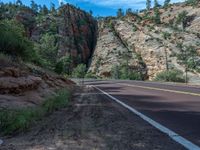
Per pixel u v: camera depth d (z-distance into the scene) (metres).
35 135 7.47
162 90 26.27
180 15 184.38
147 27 185.38
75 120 9.59
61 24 193.25
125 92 25.03
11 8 183.38
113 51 178.50
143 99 17.53
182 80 78.19
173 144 6.20
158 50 161.88
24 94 13.15
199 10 188.75
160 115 10.59
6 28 22.53
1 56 16.48
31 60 27.72
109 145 6.18
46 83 19.61
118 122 9.09
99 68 169.25
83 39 198.75
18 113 9.28
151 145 6.13
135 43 179.00
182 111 11.54
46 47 57.94
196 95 19.14
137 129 7.91
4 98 11.52
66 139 6.83
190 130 7.69
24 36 26.25
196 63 141.25
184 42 162.25
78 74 119.62
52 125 8.77
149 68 160.75
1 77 12.67
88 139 6.77
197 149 5.79
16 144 6.56
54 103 13.08
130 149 5.82
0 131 8.00
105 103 15.31
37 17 192.12
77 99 18.00
